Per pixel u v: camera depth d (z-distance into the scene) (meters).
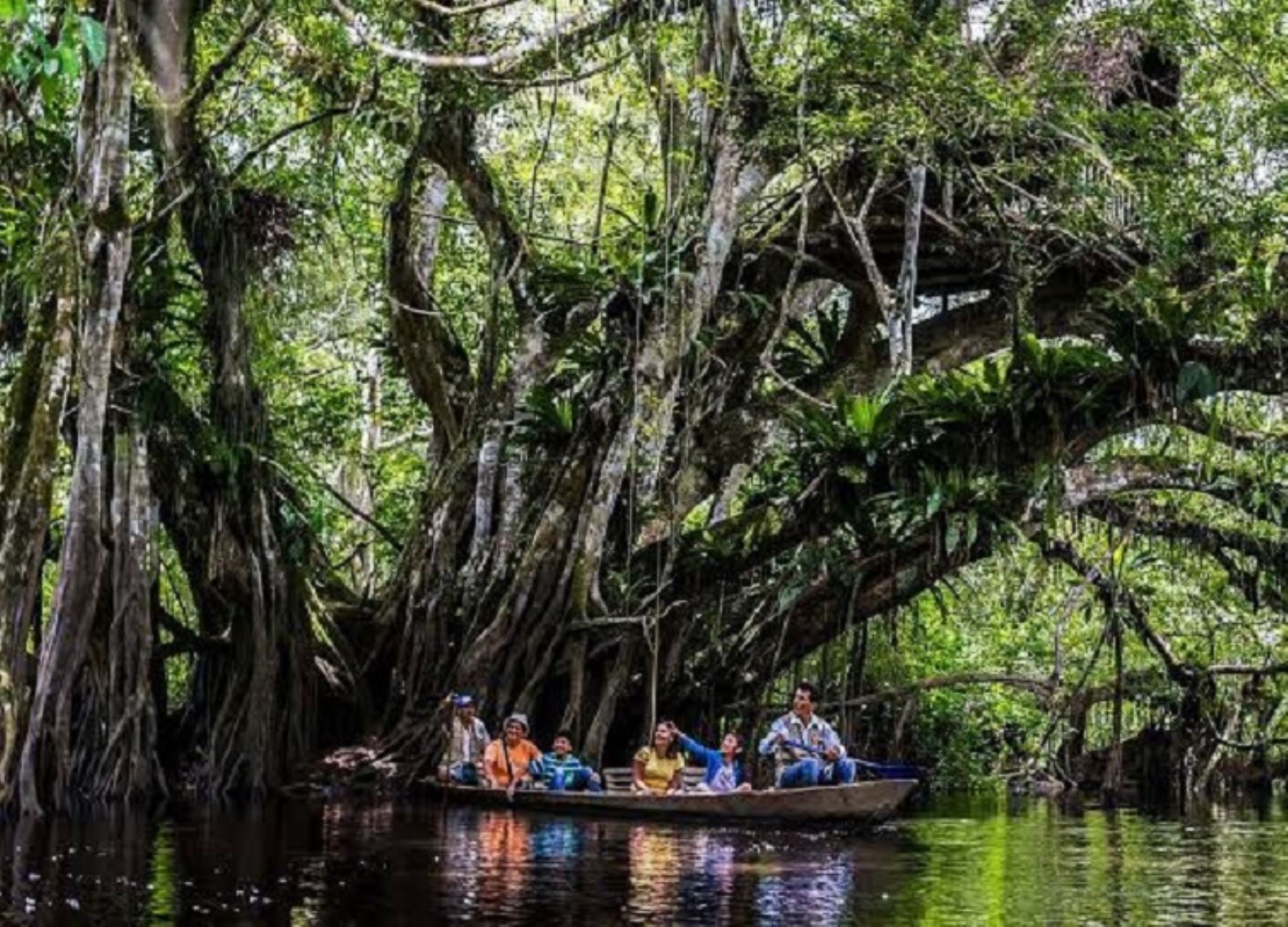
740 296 21.23
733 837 15.35
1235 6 19.39
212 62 20.05
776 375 20.47
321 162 21.42
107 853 13.23
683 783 18.14
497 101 20.27
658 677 20.80
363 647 21.80
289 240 21.06
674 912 10.48
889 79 17.92
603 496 19.89
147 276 19.66
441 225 25.31
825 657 21.75
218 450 19.91
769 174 20.20
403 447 29.09
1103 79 19.94
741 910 10.62
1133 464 20.98
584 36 19.58
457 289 27.00
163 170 19.08
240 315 20.48
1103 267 21.78
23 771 16.09
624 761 20.78
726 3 18.70
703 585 20.95
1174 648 29.39
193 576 20.70
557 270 21.31
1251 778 30.45
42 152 18.19
